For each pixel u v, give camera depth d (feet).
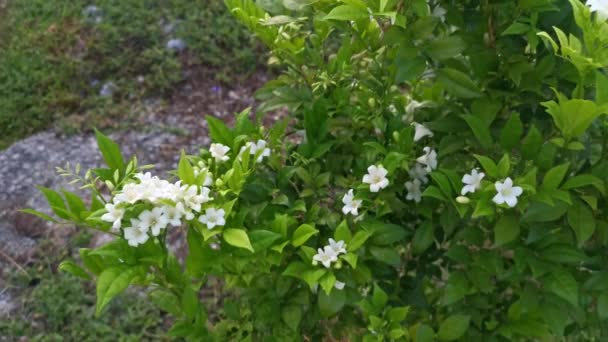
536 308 1.26
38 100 2.84
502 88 1.32
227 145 1.37
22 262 2.36
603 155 1.25
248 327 1.53
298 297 1.38
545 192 1.14
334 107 1.46
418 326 1.35
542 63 1.25
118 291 1.09
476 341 1.39
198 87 2.95
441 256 1.52
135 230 1.13
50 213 2.48
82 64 2.95
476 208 1.13
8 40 3.08
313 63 1.55
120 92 2.89
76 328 2.18
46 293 2.25
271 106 1.48
